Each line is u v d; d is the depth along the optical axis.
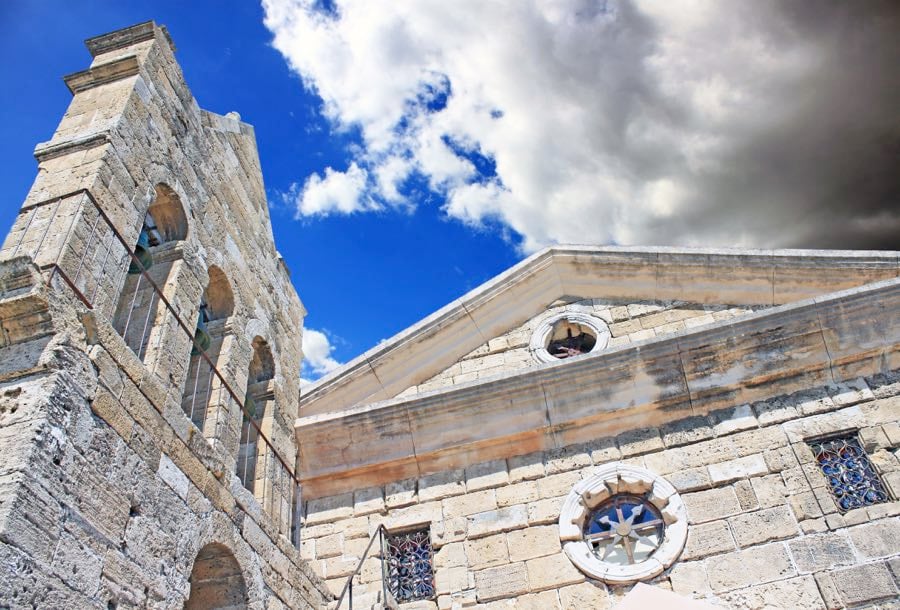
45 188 8.78
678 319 14.49
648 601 9.48
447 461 13.16
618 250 15.23
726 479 11.68
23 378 6.98
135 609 7.25
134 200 9.41
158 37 11.18
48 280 7.36
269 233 14.33
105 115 9.73
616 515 12.02
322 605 11.37
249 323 12.17
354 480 13.36
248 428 12.05
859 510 10.94
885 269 13.54
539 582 11.45
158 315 9.47
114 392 7.74
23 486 6.25
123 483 7.54
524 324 15.34
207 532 8.81
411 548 12.49
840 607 10.16
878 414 11.77
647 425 12.65
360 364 14.89
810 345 12.41
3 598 5.73
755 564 10.77
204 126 12.48
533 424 12.91
